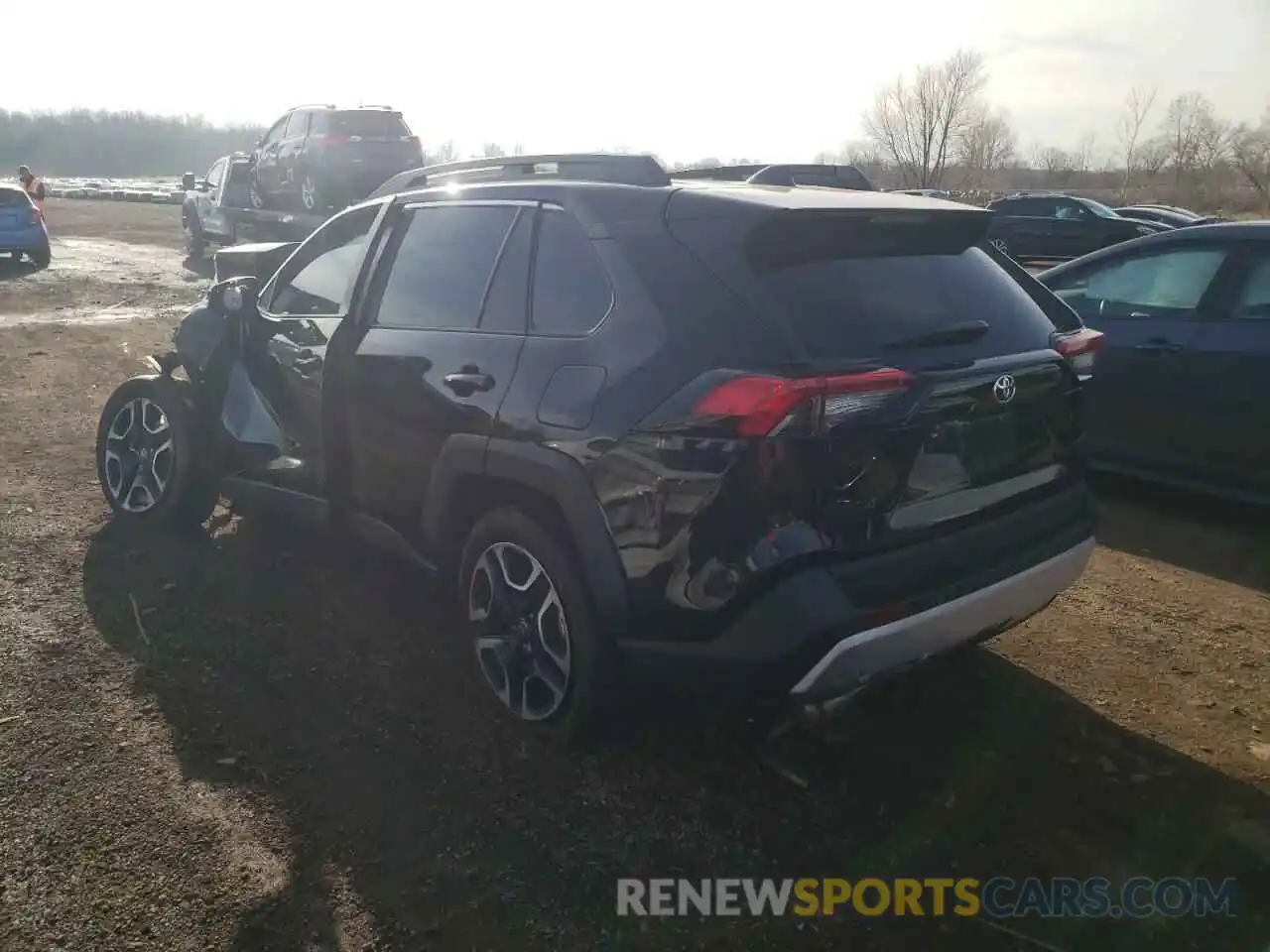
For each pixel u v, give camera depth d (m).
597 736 3.22
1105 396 5.96
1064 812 3.07
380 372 3.82
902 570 2.80
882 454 2.73
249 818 2.94
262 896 2.64
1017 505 3.20
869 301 2.94
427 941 2.53
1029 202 20.75
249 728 3.40
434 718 3.49
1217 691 3.79
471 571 3.51
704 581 2.76
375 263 4.06
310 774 3.16
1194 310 5.64
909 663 2.86
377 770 3.19
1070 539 3.30
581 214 3.27
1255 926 2.63
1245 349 5.37
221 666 3.79
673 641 2.87
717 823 3.00
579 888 2.72
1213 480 5.62
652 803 3.07
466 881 2.73
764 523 2.66
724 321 2.80
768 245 2.92
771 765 3.27
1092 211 20.05
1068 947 2.56
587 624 3.07
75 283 15.33
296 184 16.33
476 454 3.37
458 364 3.49
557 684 3.24
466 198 3.74
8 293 14.00
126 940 2.49
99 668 3.74
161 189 46.72
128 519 5.08
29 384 8.28
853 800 3.11
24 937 2.48
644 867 2.81
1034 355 3.16
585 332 3.12
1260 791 3.17
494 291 3.50
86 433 6.86
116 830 2.87
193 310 5.02
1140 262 5.96
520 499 3.35
